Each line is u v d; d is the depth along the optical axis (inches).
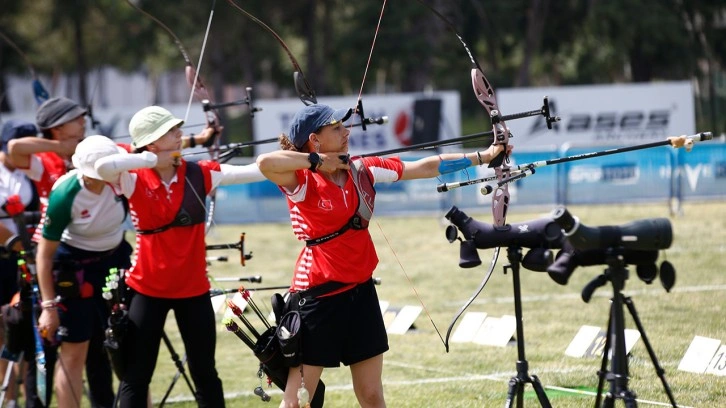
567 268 492.1
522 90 2488.9
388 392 748.6
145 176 567.8
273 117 2561.5
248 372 861.2
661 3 3654.0
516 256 526.3
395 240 1658.5
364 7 3750.0
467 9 3651.6
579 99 2464.3
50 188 705.6
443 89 4133.9
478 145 2647.6
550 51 4141.2
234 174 597.3
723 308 944.9
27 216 699.4
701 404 645.9
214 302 838.5
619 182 1850.4
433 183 1963.6
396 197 1991.9
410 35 3762.3
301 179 524.7
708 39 3779.5
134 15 3927.2
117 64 4687.5
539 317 975.0
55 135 693.9
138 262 574.9
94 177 592.7
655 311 948.6
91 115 807.7
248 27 4065.0
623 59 3949.3
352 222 530.9
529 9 3806.6
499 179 565.9
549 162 549.0
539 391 529.0
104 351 690.8
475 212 1936.5
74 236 637.9
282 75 4940.9
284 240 1722.4
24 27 4313.5
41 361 639.8
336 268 530.9
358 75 3870.6
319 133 533.3
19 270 663.1
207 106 759.7
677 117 2439.7
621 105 2454.5
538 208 1894.7
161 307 578.9
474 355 846.5
